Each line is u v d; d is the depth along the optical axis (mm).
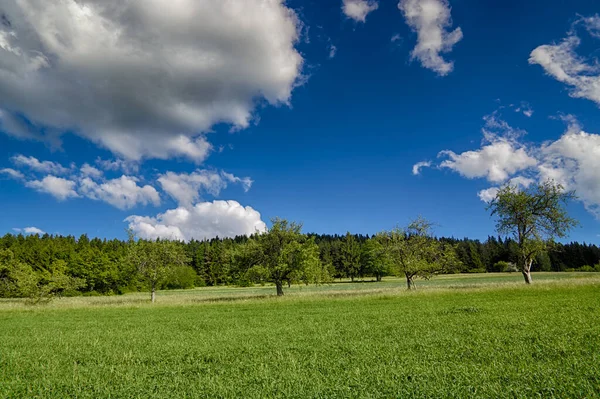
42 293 42562
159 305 36500
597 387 7922
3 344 17234
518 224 45281
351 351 13062
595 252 130625
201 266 140625
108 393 9258
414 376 9445
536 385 8312
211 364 12094
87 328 22453
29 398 9133
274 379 9797
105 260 94750
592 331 13961
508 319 18141
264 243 44938
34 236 120750
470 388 8289
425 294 35344
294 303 33875
